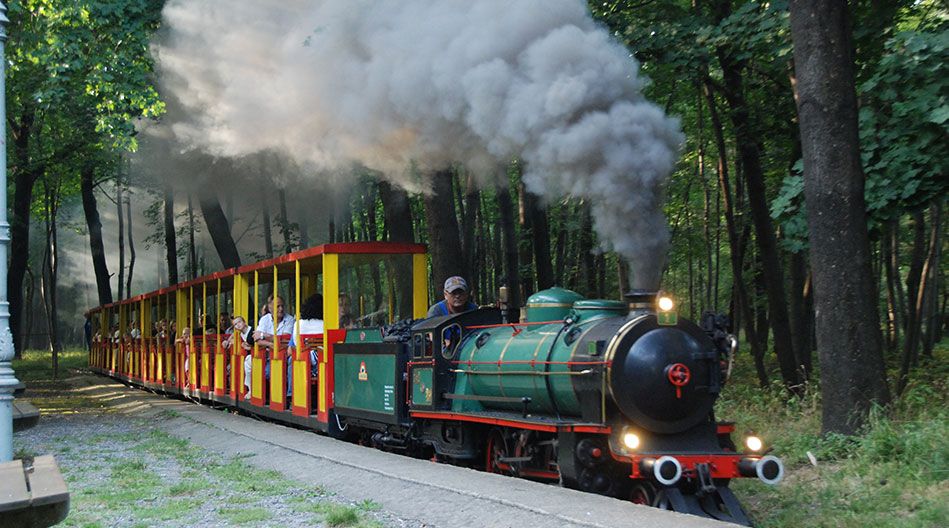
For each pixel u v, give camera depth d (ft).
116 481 26.68
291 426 44.86
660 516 18.35
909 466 22.67
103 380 88.43
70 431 42.86
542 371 24.50
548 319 26.35
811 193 27.25
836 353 26.53
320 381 38.63
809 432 28.19
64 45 43.60
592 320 24.41
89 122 71.92
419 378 30.60
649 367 21.97
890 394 26.58
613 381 21.79
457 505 20.70
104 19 44.45
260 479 26.43
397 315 38.50
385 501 22.20
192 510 21.65
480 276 82.12
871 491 21.67
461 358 29.37
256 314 47.16
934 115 27.20
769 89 43.86
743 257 60.39
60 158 85.35
